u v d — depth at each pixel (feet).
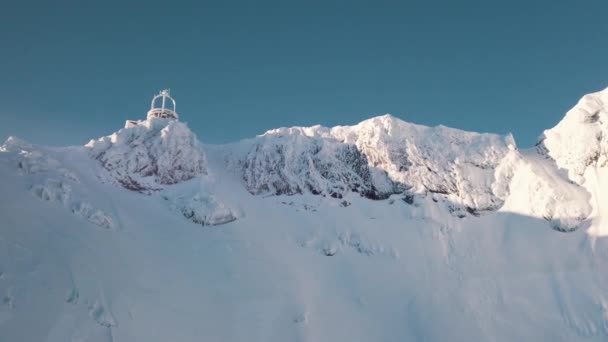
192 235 157.17
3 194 124.77
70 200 138.82
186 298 128.47
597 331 155.53
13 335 92.27
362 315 152.66
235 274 146.92
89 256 120.47
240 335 126.41
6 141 153.48
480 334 153.99
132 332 108.06
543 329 156.97
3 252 106.01
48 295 103.19
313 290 155.33
